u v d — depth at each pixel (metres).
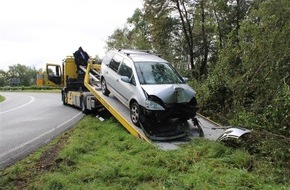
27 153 7.65
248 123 8.25
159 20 25.42
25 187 5.48
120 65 10.68
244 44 10.11
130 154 7.32
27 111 16.64
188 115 8.89
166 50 26.41
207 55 25.72
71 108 17.70
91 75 14.34
